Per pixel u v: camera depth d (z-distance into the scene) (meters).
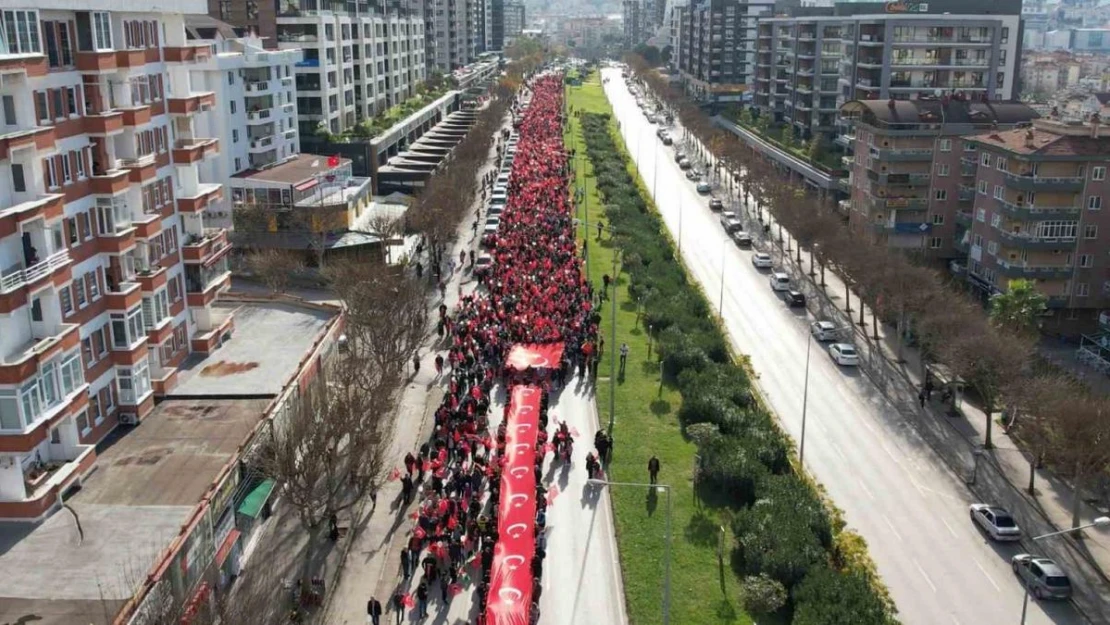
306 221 109.12
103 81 57.00
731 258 129.50
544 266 107.06
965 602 53.78
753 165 157.75
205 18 124.00
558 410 77.62
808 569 51.69
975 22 159.25
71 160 54.66
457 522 56.62
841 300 111.06
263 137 127.81
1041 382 69.38
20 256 49.78
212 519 49.91
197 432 58.22
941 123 118.81
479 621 48.62
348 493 62.78
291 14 152.25
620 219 139.88
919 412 79.69
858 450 72.38
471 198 147.12
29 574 43.34
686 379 80.12
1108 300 99.75
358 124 164.00
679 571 54.81
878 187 121.31
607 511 61.88
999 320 85.31
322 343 74.19
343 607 51.50
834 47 186.62
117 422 59.03
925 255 119.62
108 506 49.25
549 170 163.88
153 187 65.31
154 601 41.59
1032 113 122.25
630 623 50.53
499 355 85.12
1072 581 56.12
